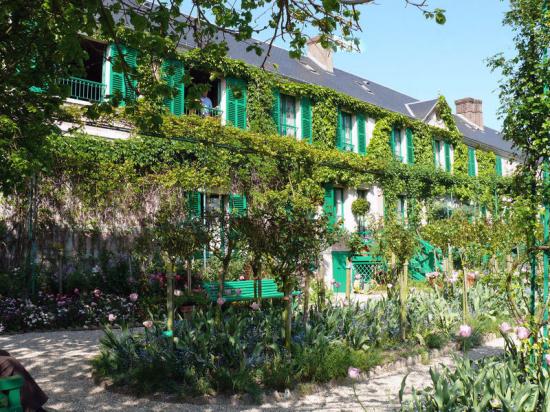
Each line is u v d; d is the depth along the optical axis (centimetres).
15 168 548
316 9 472
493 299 1003
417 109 2425
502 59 476
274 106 1650
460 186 2370
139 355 586
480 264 1115
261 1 511
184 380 532
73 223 1125
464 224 1120
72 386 555
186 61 1387
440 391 383
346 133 1944
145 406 491
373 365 627
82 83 1248
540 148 451
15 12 494
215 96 1572
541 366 429
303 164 1623
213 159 1380
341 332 710
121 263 1124
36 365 645
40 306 954
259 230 631
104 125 1203
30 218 1041
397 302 866
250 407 492
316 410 482
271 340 612
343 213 1862
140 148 1253
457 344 783
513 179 480
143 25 447
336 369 572
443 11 440
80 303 979
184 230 654
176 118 1315
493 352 755
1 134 549
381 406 493
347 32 483
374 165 1909
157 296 1020
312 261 650
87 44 1254
